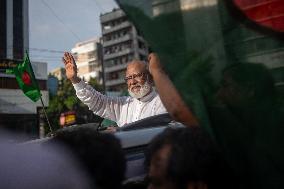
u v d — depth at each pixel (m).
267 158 0.97
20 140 1.36
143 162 1.49
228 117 0.98
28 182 1.03
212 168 1.08
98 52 54.94
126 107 3.13
